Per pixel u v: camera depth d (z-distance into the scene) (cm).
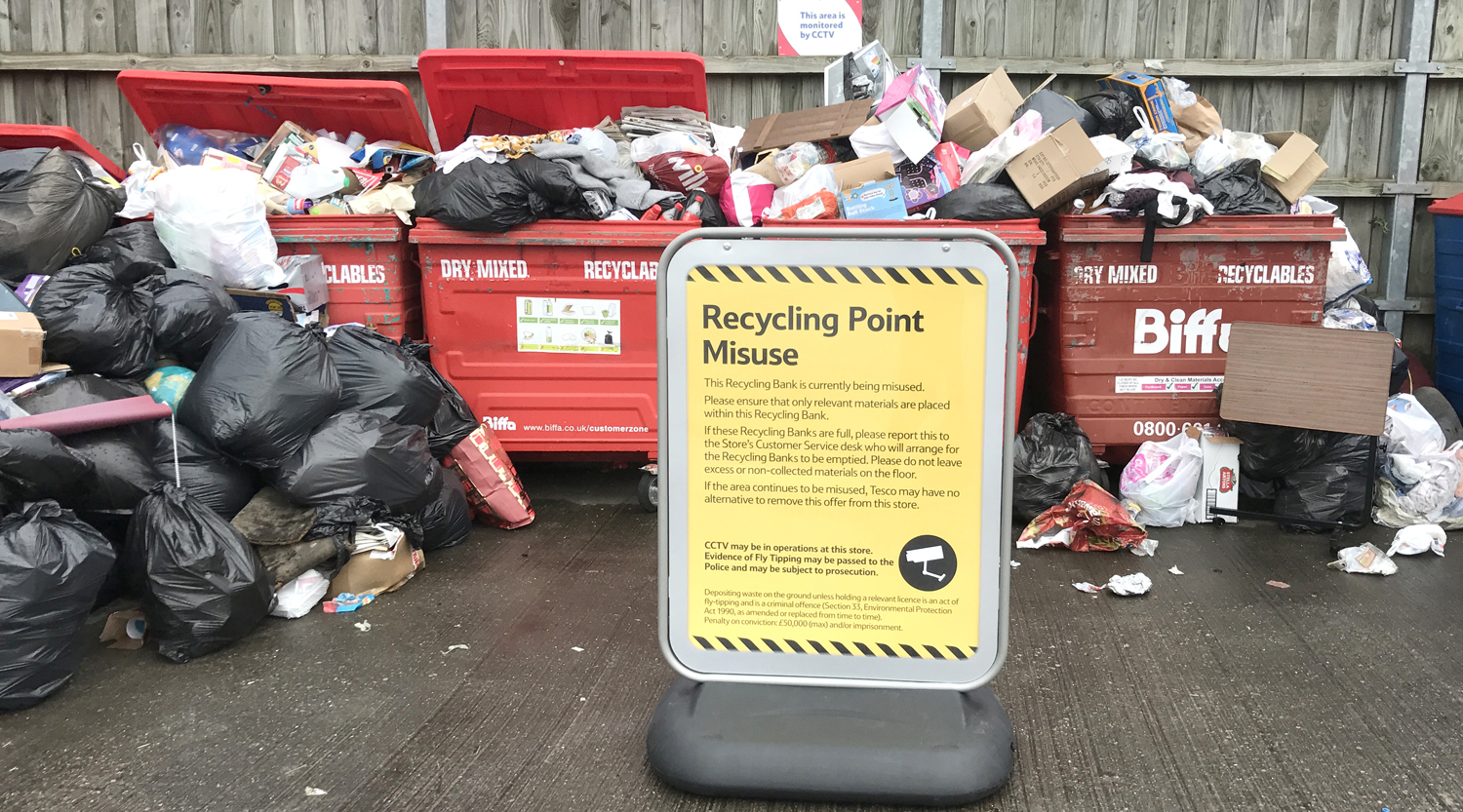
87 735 267
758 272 239
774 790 238
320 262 459
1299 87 596
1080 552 417
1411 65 580
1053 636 332
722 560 251
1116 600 363
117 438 333
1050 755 259
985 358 238
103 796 240
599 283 456
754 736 242
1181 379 465
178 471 335
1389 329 617
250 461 354
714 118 606
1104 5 585
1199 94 598
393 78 602
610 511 475
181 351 389
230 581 310
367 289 467
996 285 236
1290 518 442
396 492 373
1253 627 338
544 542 429
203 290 391
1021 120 484
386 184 482
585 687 296
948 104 545
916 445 243
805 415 244
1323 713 280
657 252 453
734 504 249
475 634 333
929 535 246
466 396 468
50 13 585
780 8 585
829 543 248
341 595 357
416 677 301
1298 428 433
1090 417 470
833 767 236
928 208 474
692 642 254
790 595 251
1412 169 595
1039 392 510
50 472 299
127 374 370
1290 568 396
